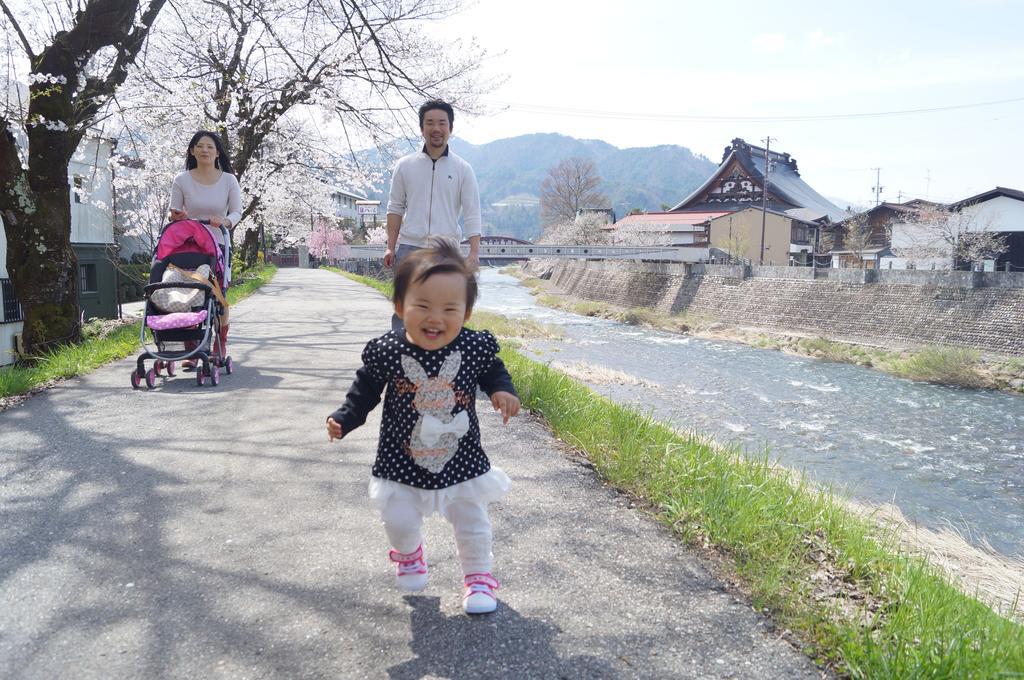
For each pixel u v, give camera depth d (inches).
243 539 114.7
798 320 1177.4
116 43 337.1
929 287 1027.9
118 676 77.5
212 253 243.1
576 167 4362.7
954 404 679.1
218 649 83.3
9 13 319.9
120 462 153.4
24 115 319.9
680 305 1441.9
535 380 237.9
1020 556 319.0
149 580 100.3
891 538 151.5
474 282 86.6
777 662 83.0
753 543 115.6
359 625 89.0
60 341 325.7
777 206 2807.6
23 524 119.6
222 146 248.2
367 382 88.9
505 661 81.7
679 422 548.4
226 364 258.2
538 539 117.6
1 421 187.2
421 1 496.1
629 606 95.6
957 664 76.4
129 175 759.1
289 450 164.2
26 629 87.0
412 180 204.1
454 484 89.0
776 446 503.5
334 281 1230.3
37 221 319.9
